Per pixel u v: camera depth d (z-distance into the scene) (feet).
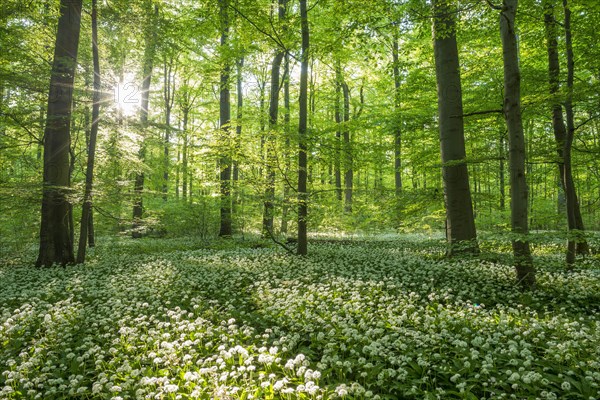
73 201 38.60
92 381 16.30
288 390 13.84
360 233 74.69
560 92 30.12
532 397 13.60
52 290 29.43
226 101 69.87
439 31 34.91
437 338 18.12
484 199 48.16
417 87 51.49
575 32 35.12
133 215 72.23
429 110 52.60
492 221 60.03
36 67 40.40
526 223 26.96
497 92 43.01
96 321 22.15
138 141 47.32
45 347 19.25
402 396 14.64
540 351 17.67
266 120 65.77
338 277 30.25
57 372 16.96
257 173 45.96
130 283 31.04
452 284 28.86
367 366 15.51
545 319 21.24
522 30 42.60
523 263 26.89
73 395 14.99
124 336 19.69
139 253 50.60
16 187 37.09
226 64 60.44
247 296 27.48
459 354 17.03
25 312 22.44
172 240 66.28
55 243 40.88
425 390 14.89
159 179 79.36
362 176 138.10
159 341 19.49
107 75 44.47
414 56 68.18
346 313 21.89
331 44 36.37
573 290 25.86
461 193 37.65
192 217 62.80
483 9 33.17
